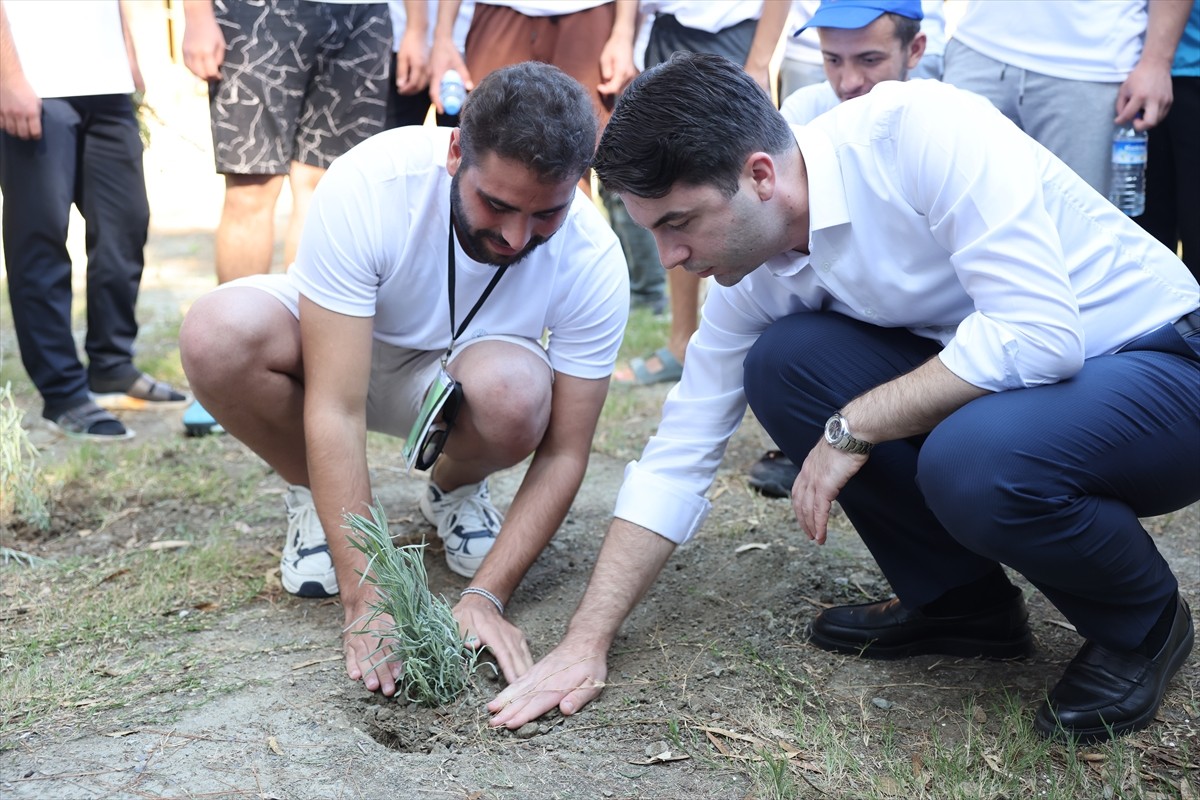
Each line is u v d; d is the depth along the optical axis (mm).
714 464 2492
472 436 2652
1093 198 2154
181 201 8906
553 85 2154
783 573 2928
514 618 2742
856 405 2156
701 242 2062
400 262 2484
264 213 4172
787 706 2334
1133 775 2062
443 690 2350
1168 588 2156
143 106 4641
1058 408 2016
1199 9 3436
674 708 2330
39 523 3264
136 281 4395
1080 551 2041
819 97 3434
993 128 2020
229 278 4203
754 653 2531
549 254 2543
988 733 2219
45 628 2668
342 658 2527
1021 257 1974
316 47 4000
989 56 3576
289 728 2246
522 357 2588
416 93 4332
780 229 2113
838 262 2195
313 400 2465
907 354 2340
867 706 2326
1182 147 3537
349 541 2463
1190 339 2117
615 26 4152
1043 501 1999
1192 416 2078
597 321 2598
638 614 2746
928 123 2033
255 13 3902
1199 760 2105
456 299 2596
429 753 2211
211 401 2658
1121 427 2029
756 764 2137
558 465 2646
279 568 2992
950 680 2420
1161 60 3369
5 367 4930
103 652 2566
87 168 4168
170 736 2215
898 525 2383
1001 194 1979
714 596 2822
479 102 2178
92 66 3975
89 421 4105
